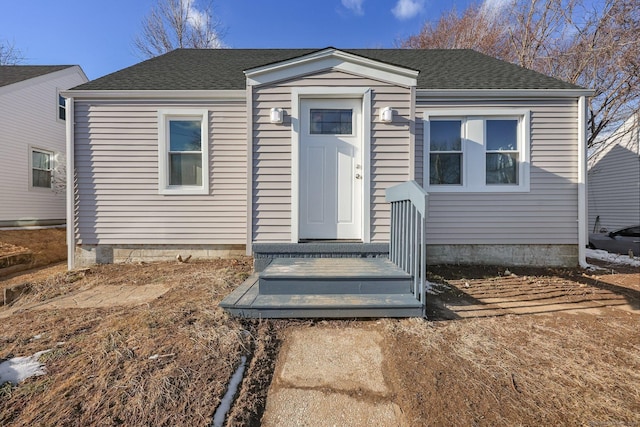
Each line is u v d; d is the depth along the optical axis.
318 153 4.18
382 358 2.18
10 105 9.02
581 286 4.03
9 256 6.42
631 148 10.80
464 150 5.27
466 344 2.33
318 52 3.97
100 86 5.21
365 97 4.01
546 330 2.61
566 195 5.26
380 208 4.04
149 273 4.47
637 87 8.63
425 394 1.75
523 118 5.20
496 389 1.79
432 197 5.30
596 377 1.91
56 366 1.93
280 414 1.64
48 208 10.24
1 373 1.84
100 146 5.14
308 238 4.17
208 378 1.82
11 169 9.06
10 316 2.88
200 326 2.49
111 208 5.18
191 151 5.29
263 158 4.05
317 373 2.00
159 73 5.95
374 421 1.59
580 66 9.18
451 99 5.21
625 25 8.45
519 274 4.72
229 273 4.27
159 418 1.50
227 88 5.30
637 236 9.81
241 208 5.27
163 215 5.24
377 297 2.93
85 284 4.07
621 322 2.79
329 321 2.74
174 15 14.49
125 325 2.54
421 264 2.81
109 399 1.61
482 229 5.30
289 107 4.05
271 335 2.48
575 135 5.23
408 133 4.03
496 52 12.27
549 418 1.56
